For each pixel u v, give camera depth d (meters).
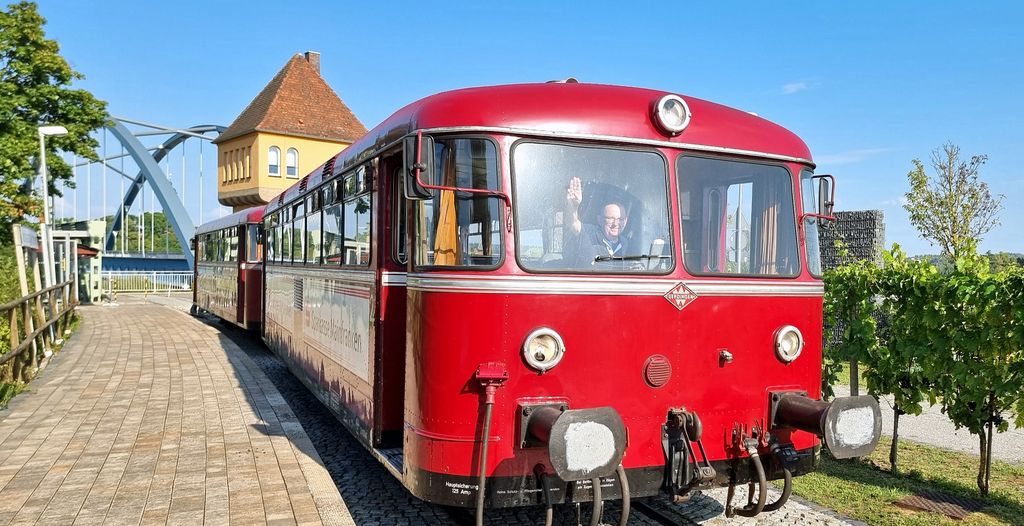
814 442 5.66
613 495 4.95
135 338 18.48
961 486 6.82
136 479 6.71
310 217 9.68
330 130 43.91
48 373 12.91
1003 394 6.28
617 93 5.32
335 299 8.05
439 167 5.09
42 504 6.03
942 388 6.85
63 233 22.97
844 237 13.30
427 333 5.07
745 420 5.37
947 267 7.61
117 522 5.62
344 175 7.76
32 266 18.80
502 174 4.91
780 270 5.63
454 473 4.89
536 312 4.87
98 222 33.00
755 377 5.42
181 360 14.56
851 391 7.92
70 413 9.59
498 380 4.79
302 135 42.94
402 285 6.33
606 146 5.14
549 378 4.89
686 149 5.33
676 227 5.24
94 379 12.28
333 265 8.17
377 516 6.22
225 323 22.84
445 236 5.04
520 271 4.86
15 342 11.42
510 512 6.24
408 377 5.33
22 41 29.22
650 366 5.07
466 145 5.01
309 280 9.61
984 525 5.86
